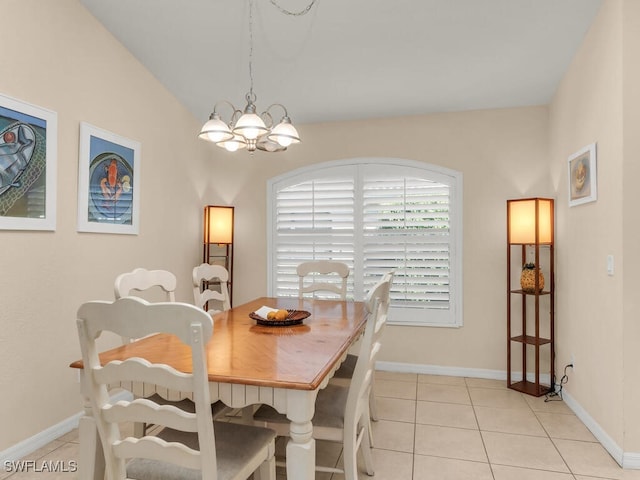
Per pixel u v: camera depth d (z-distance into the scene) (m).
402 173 3.92
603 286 2.53
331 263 3.44
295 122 4.14
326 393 2.11
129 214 3.21
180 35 3.03
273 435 1.70
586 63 2.77
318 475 2.20
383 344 3.94
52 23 2.54
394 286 3.92
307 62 3.27
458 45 2.97
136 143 3.27
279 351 1.81
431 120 3.88
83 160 2.76
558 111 3.36
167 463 1.47
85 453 1.61
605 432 2.49
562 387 3.25
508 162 3.69
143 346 1.87
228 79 3.54
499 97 3.57
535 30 2.79
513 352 3.67
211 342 1.97
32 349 2.44
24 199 2.36
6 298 2.29
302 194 4.18
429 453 2.41
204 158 4.30
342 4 2.66
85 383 1.61
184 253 3.96
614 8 2.35
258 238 4.27
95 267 2.90
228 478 1.40
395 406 3.10
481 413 2.97
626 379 2.26
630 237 2.26
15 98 2.30
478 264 3.74
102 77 2.94
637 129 2.25
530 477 2.17
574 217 3.02
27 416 2.41
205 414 1.25
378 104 3.78
